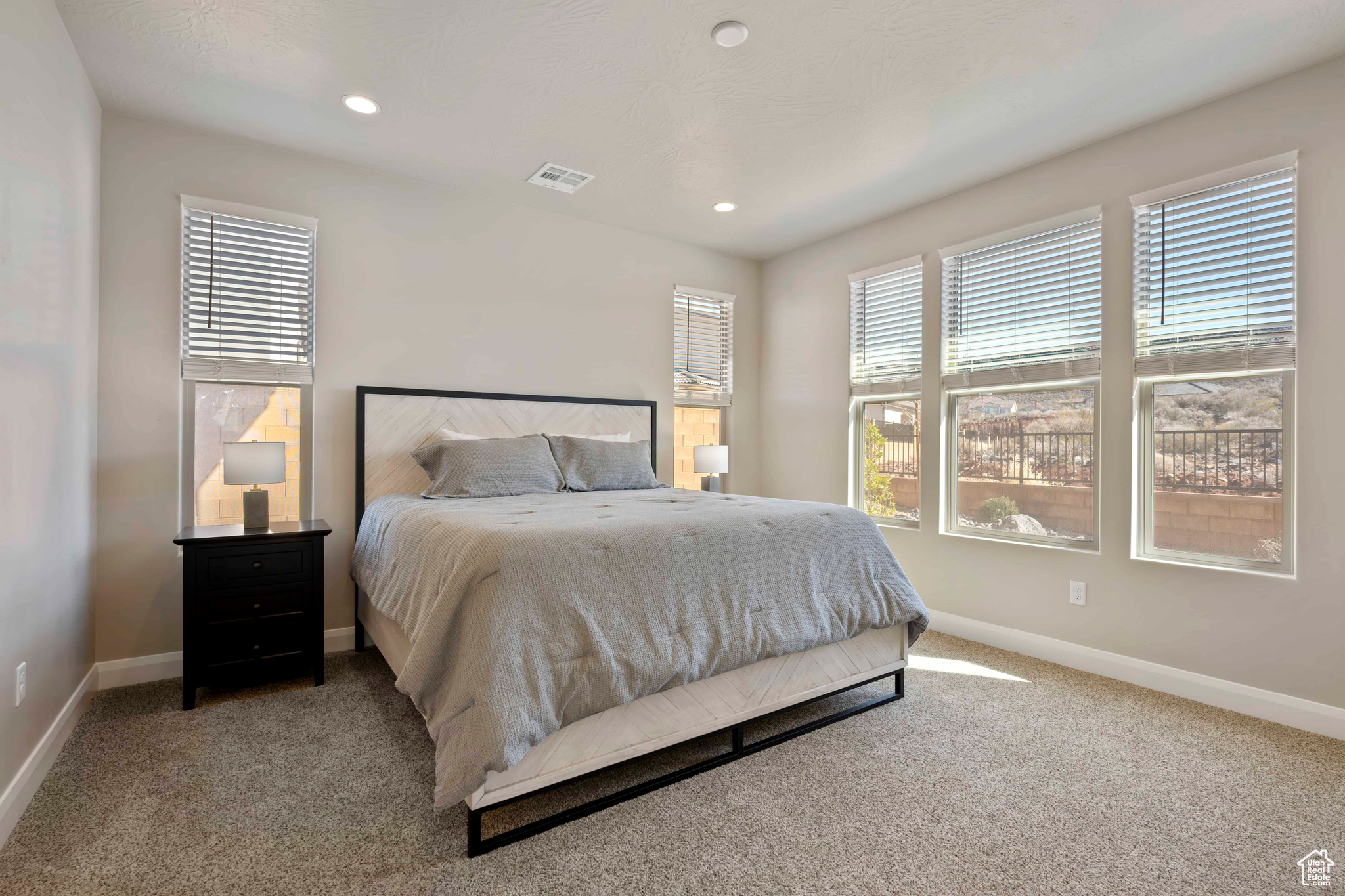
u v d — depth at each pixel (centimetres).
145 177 296
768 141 315
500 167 348
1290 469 258
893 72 255
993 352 361
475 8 218
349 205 347
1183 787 204
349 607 346
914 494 408
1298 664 250
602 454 381
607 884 157
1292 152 251
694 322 489
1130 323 300
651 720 201
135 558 293
